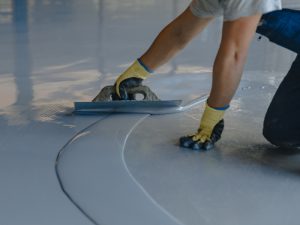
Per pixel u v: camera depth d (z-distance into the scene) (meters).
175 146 2.27
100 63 3.71
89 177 1.96
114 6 6.43
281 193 1.89
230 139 2.37
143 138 2.35
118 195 1.83
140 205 1.77
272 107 2.22
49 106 2.78
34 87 3.11
